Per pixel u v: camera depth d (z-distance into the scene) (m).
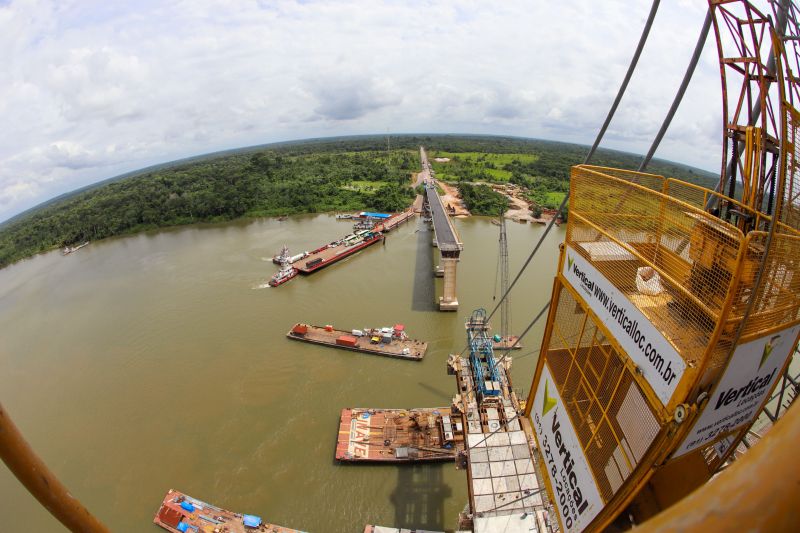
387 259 106.88
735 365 11.59
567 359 18.47
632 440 13.48
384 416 50.00
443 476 43.22
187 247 122.19
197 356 65.06
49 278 105.56
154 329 73.81
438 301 81.00
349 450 45.53
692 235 12.05
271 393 56.09
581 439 16.61
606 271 15.29
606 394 15.26
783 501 2.19
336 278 93.94
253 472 44.72
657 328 12.45
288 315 76.81
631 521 14.62
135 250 122.75
